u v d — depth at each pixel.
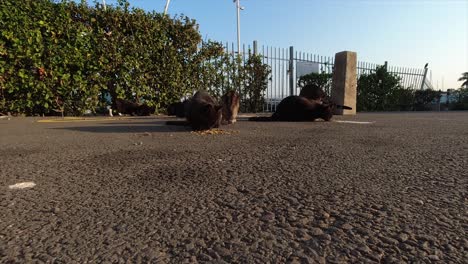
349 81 11.59
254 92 16.34
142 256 1.53
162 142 4.84
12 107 10.29
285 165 3.22
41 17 10.34
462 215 1.92
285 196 2.30
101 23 11.68
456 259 1.46
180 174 2.93
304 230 1.77
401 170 2.96
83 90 11.16
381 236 1.68
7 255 1.55
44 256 1.54
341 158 3.52
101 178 2.83
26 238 1.72
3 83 9.92
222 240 1.67
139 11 12.27
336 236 1.69
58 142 4.88
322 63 19.19
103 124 7.97
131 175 2.92
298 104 8.44
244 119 9.34
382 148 4.11
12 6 9.88
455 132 5.78
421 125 7.31
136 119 9.87
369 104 19.95
